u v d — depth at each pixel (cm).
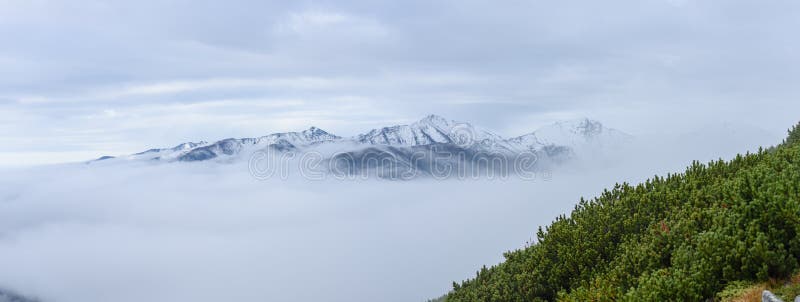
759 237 921
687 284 929
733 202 1147
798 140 1669
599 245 1371
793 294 823
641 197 1475
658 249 1157
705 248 992
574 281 1330
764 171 1188
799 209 930
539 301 1378
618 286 1136
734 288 916
